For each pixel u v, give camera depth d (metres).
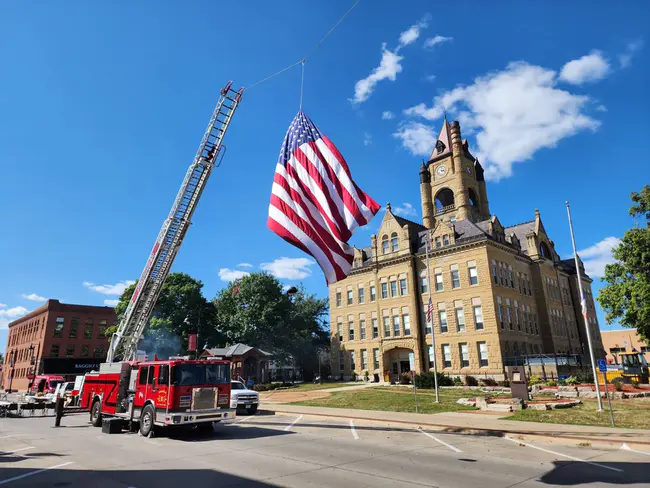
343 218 13.89
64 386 30.80
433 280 47.81
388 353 50.19
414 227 54.75
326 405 27.14
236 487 8.62
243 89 22.30
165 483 9.03
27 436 16.91
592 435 13.98
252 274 70.94
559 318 53.25
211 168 22.31
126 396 18.52
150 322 55.69
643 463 10.54
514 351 43.56
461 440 14.58
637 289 33.06
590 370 36.72
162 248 22.95
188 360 16.33
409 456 11.81
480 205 70.44
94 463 11.20
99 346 80.69
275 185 14.72
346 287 56.53
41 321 79.44
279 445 13.95
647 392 25.73
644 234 33.66
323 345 79.69
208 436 16.23
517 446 13.27
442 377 37.81
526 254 52.97
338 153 14.64
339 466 10.58
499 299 43.81
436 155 69.94
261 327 68.75
